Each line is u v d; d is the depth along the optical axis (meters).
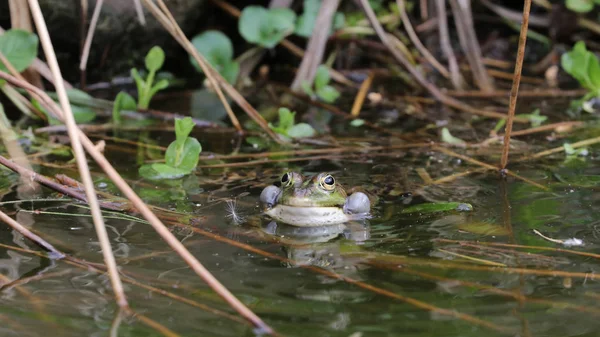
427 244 4.73
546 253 4.50
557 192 5.79
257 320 3.53
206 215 5.34
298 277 4.18
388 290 3.99
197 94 10.12
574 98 9.63
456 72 10.29
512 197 5.70
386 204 5.65
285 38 11.41
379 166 6.75
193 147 6.43
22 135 7.61
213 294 3.93
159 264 4.35
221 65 10.07
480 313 3.68
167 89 10.45
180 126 6.31
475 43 10.18
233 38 11.42
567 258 4.41
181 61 11.09
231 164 6.85
